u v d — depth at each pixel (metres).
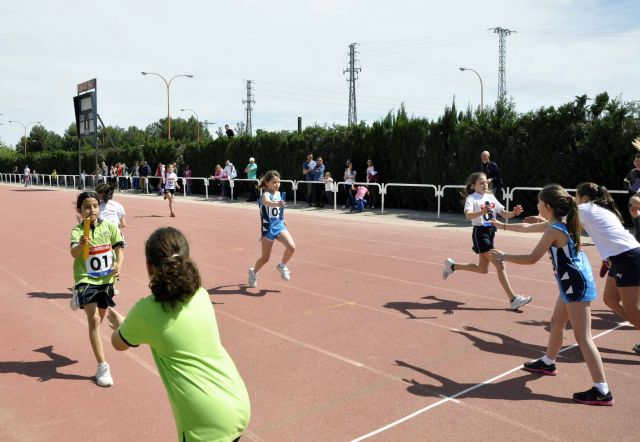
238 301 7.19
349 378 4.66
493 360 5.03
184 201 25.16
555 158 15.45
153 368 5.02
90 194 4.81
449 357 5.12
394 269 9.10
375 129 20.67
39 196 30.42
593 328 5.86
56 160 52.44
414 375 4.70
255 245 11.90
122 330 2.52
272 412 4.06
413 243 11.83
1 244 12.48
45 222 16.88
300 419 3.94
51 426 3.95
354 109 53.84
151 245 2.59
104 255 4.86
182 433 2.45
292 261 9.91
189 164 31.23
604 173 14.40
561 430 3.72
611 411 3.99
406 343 5.52
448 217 17.03
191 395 2.41
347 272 8.91
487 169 13.91
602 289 7.58
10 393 4.50
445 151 18.56
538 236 12.52
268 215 7.53
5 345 5.68
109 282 4.89
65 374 4.89
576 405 4.09
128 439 3.75
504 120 17.20
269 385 4.54
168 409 4.20
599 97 14.92
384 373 4.76
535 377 4.63
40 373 4.92
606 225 4.98
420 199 19.39
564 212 4.23
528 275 8.48
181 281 2.46
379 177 20.72
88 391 4.53
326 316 6.48
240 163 27.41
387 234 13.27
